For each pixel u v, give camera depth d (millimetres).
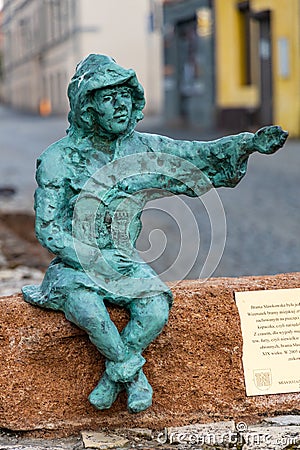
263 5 20297
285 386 3832
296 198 11422
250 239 8922
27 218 10852
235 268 7535
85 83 3477
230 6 21828
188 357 3756
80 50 35188
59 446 3551
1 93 61906
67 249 3527
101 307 3479
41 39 43469
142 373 3559
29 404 3648
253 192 12133
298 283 3938
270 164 15258
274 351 3838
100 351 3486
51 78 41906
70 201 3578
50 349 3625
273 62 20281
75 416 3688
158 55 35531
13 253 8633
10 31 54562
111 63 3488
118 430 3684
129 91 3539
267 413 3809
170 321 3719
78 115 3543
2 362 3621
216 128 22984
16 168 17391
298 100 19719
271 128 3582
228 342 3793
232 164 3678
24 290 3752
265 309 3846
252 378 3807
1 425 3635
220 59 22656
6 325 3623
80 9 34938
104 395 3553
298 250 8281
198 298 3783
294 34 19469
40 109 43219
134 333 3498
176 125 25578
